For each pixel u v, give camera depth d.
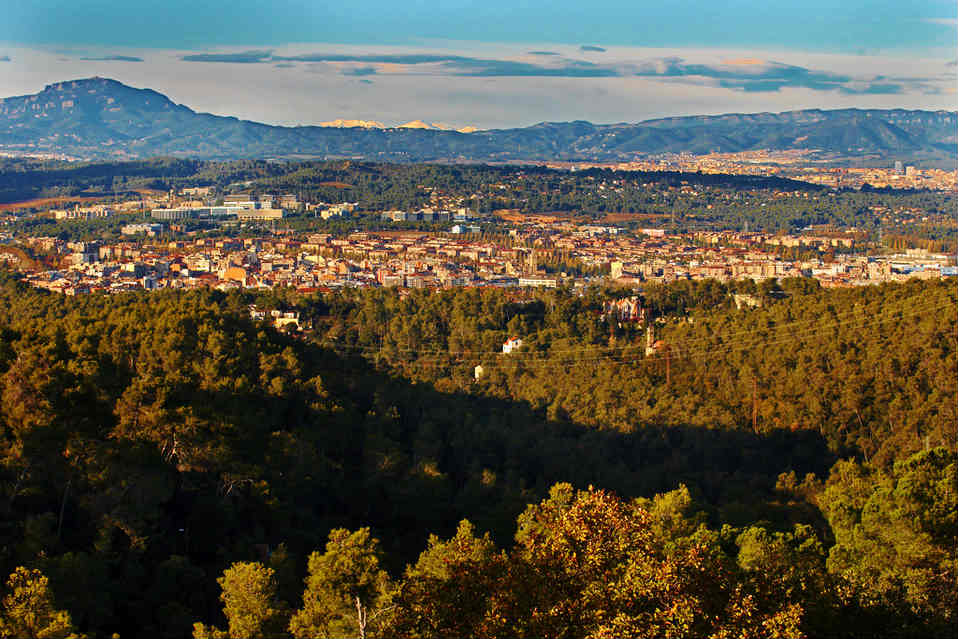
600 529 50.56
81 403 93.38
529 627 46.47
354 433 127.00
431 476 110.75
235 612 65.50
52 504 85.06
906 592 66.25
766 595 52.81
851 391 148.62
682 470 135.12
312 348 166.75
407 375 183.88
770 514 110.31
